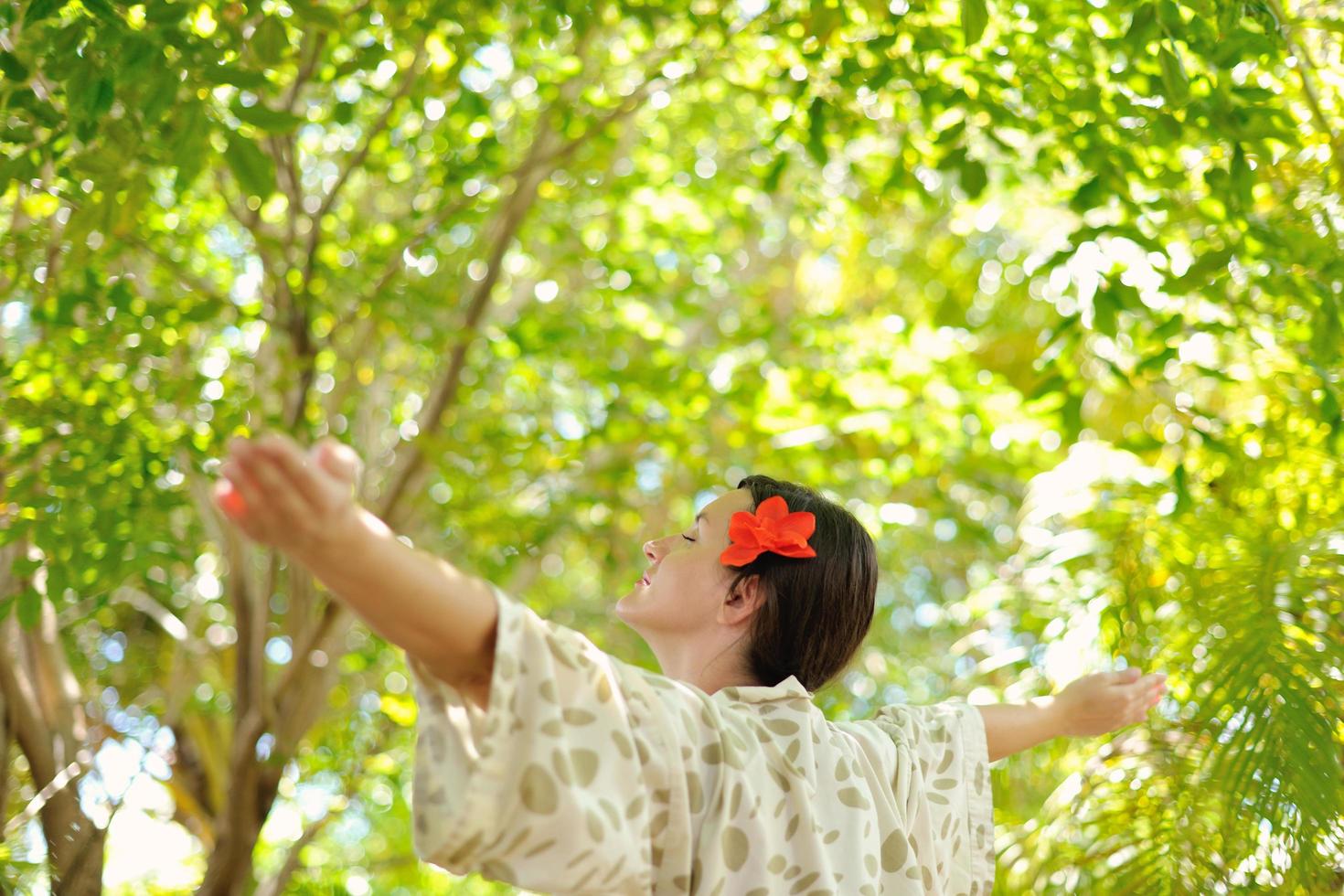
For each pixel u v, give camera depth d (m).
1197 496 3.27
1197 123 2.82
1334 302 2.70
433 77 3.80
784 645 1.60
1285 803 2.29
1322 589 2.67
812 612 1.61
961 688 4.35
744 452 5.23
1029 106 3.33
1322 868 2.37
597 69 4.59
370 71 3.43
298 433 3.74
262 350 4.31
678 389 4.77
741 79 4.11
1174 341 3.47
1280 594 2.65
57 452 3.33
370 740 4.55
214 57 2.33
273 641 4.70
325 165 4.48
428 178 4.28
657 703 1.28
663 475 5.58
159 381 3.55
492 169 3.96
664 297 5.27
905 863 1.50
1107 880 2.68
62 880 3.36
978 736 1.78
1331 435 2.80
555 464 4.73
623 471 4.93
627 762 1.18
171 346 3.65
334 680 4.11
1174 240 3.51
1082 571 3.39
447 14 3.32
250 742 3.65
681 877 1.24
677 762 1.25
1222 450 3.13
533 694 1.11
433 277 4.59
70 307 3.30
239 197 4.21
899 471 5.05
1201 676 2.64
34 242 3.30
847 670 1.74
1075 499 3.46
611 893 1.14
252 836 3.65
